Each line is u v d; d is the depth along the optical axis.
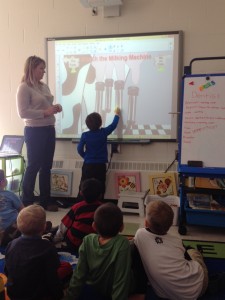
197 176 2.65
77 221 2.16
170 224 1.63
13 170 3.58
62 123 3.76
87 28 3.60
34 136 3.21
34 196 3.65
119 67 3.53
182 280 1.54
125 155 3.61
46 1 3.69
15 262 1.42
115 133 3.60
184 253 1.66
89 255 1.56
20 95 3.13
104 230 1.53
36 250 1.42
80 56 3.62
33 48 3.78
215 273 1.95
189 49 3.36
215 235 2.72
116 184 3.59
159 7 3.39
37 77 3.22
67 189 3.71
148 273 1.63
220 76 2.69
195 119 2.73
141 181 3.52
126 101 3.55
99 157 3.23
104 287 1.57
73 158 3.79
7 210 2.45
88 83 3.64
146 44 3.44
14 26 3.80
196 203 2.85
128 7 3.46
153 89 3.47
